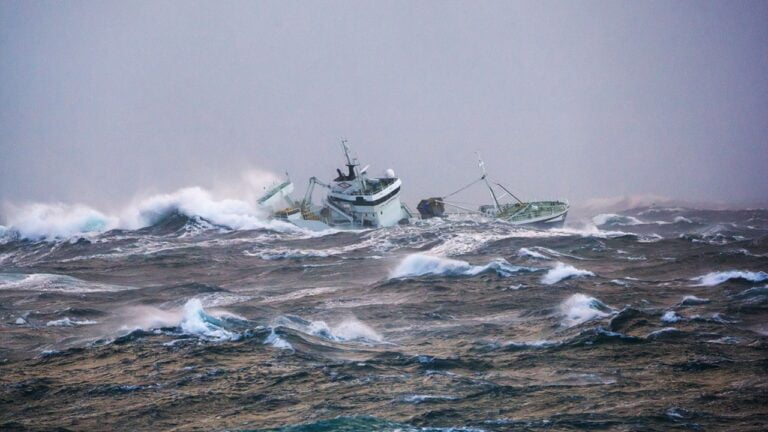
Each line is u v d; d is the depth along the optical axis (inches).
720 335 5610.2
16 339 6747.1
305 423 4306.1
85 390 5083.7
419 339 6181.1
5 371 5634.8
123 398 4899.1
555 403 4471.0
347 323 6840.6
